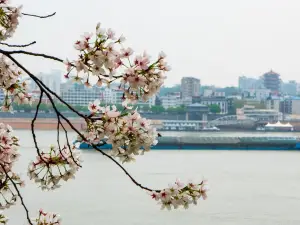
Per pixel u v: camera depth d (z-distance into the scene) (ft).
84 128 17.15
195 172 253.03
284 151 409.69
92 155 289.94
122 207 157.99
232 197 180.75
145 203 164.35
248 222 146.41
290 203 173.37
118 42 15.84
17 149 19.52
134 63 16.38
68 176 18.95
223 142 410.52
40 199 159.22
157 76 16.49
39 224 21.22
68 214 146.30
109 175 224.74
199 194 17.21
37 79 16.83
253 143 414.21
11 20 15.47
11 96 19.62
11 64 18.84
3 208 19.81
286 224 145.59
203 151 395.55
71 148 19.04
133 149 16.99
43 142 318.86
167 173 245.24
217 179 230.68
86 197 169.99
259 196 185.26
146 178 225.15
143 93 16.74
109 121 16.97
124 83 16.44
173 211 152.66
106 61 15.70
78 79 15.83
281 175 249.14
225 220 147.02
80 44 15.65
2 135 19.01
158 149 404.77
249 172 258.16
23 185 20.02
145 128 17.06
